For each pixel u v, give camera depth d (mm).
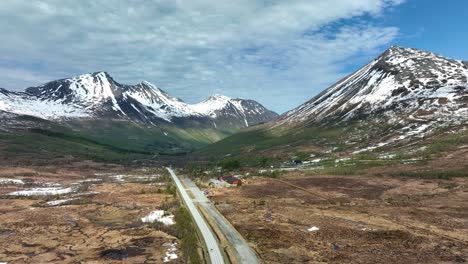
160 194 128375
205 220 83188
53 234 74125
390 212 88438
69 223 84062
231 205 102438
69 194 129750
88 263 56312
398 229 71562
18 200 115375
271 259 56531
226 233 71375
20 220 86750
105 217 90812
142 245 65562
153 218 87812
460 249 59031
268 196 118875
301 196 117000
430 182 124562
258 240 66688
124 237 71188
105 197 122375
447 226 73375
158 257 58812
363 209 93562
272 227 76000
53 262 56969
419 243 62781
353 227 74812
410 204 97188
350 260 55719
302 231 72875
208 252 59812
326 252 59844
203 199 113500
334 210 93438
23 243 67625
